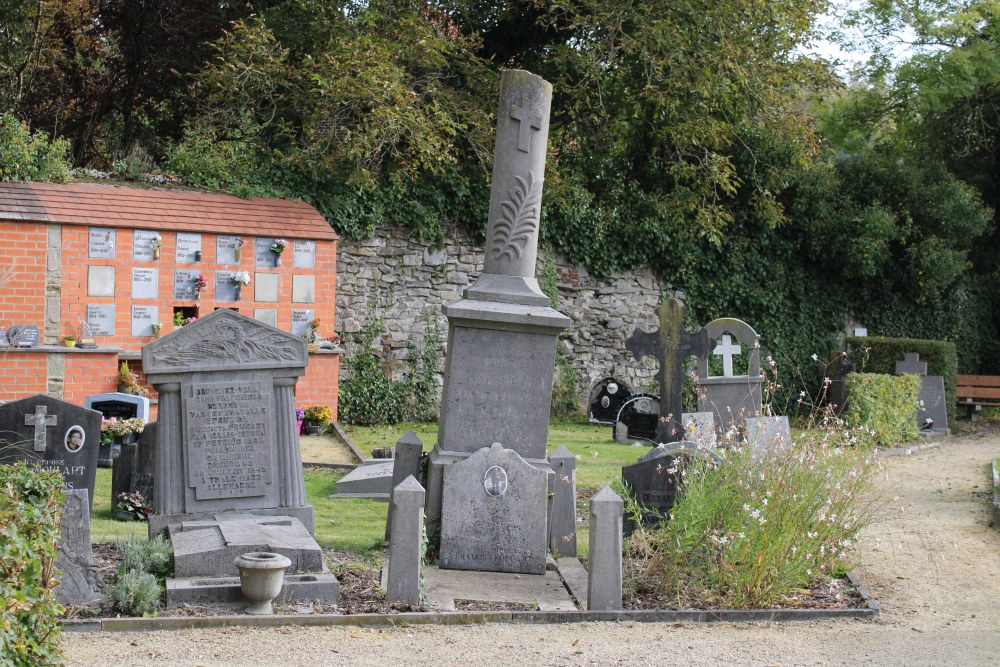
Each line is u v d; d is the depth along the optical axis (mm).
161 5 21547
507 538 8344
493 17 21828
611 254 21688
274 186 18172
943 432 20750
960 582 8445
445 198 19844
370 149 17953
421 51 19469
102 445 12211
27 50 23656
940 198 24812
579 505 11180
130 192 16422
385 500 11211
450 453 8648
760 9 20578
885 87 28750
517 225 8922
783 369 23438
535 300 8805
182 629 6445
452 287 19938
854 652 6441
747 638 6668
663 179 22984
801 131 22266
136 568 7109
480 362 8742
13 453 7961
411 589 7113
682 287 22641
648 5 20359
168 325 15992
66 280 15250
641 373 21953
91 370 14750
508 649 6238
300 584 7070
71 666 5586
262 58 18703
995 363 27375
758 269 23328
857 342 22812
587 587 7555
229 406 8508
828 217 23672
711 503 7832
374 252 19203
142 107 23328
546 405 8789
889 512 11414
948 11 27016
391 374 19328
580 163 22656
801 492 7961
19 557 4648
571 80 21875
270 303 16922
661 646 6410
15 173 15992
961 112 27750
